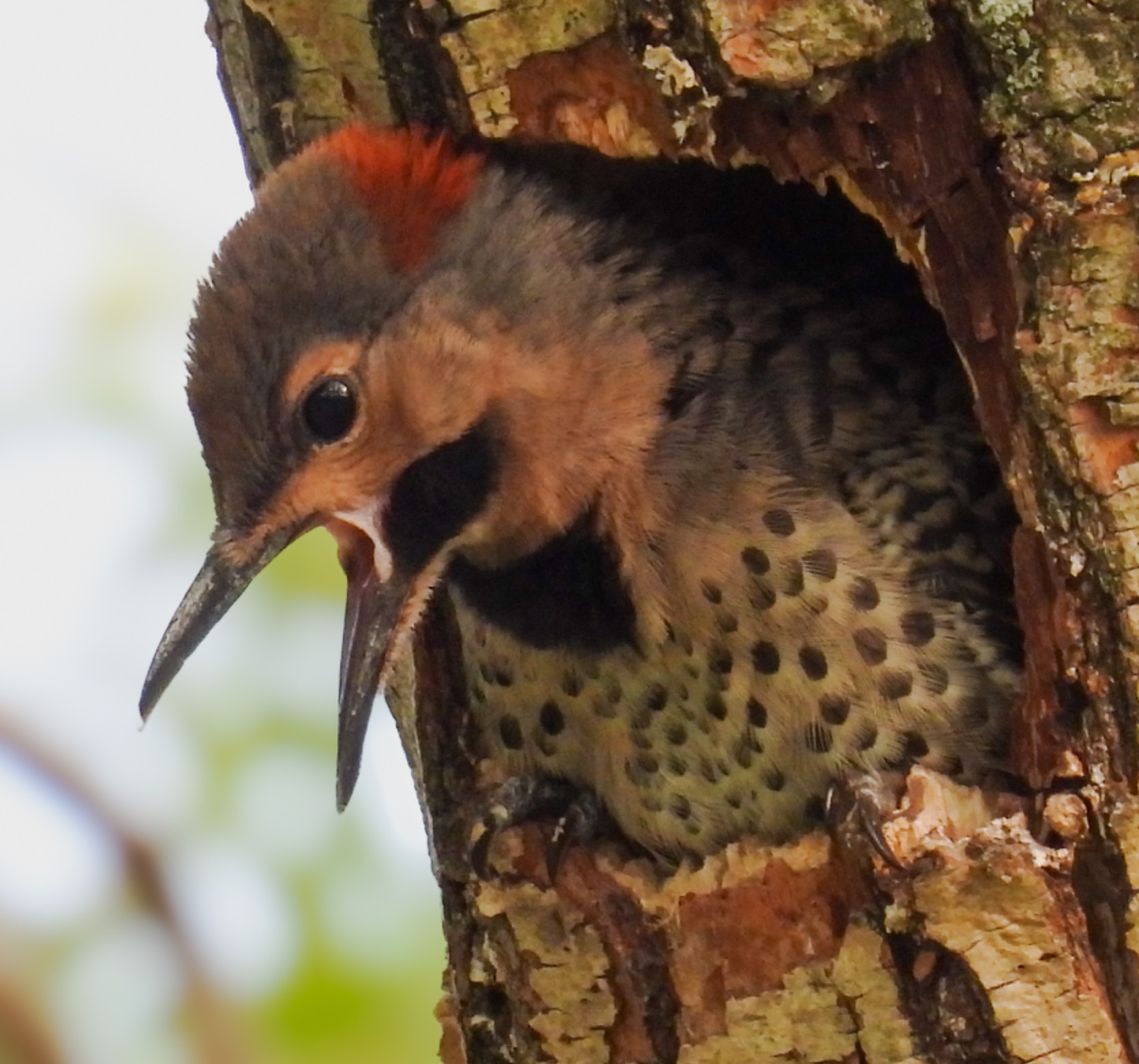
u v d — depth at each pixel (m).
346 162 6.76
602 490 6.75
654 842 6.98
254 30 7.04
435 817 7.28
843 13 5.94
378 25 6.82
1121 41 5.78
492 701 7.20
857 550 6.66
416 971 9.59
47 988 9.06
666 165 7.05
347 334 6.63
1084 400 5.80
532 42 6.33
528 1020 6.68
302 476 6.70
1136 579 5.79
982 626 6.65
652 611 6.72
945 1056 5.96
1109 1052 5.75
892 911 5.96
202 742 9.66
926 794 6.18
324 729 9.78
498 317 6.74
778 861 6.33
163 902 9.22
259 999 9.42
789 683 6.64
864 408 6.96
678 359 6.93
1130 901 5.79
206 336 6.74
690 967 6.39
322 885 9.57
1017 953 5.84
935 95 5.99
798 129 6.17
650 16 6.18
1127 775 5.83
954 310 6.08
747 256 7.31
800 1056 6.22
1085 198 5.77
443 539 6.86
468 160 6.88
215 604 6.71
